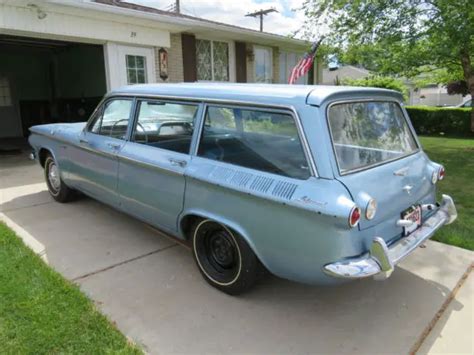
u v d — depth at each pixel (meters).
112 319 2.63
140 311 2.73
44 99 13.68
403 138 3.09
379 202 2.41
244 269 2.75
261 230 2.51
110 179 3.87
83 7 6.92
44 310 2.65
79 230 4.18
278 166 2.48
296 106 2.40
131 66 8.81
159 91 3.37
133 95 3.62
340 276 2.19
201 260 3.09
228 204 2.68
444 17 7.85
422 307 2.79
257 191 2.46
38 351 2.27
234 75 12.19
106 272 3.28
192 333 2.51
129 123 3.65
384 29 8.92
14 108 12.95
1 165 7.71
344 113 2.52
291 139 2.42
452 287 3.04
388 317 2.68
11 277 3.06
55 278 3.07
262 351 2.35
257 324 2.60
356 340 2.45
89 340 2.38
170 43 9.81
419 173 2.94
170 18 8.45
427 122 14.23
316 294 2.96
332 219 2.16
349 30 9.36
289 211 2.33
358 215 2.18
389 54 9.42
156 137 3.37
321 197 2.21
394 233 2.63
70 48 11.95
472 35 7.89
